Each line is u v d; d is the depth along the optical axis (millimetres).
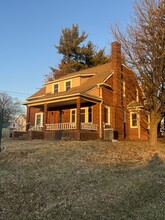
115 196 5965
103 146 13773
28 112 22484
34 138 20031
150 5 14266
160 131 22578
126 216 4906
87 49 39312
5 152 11531
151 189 6547
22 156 10758
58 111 23484
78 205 5426
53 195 6031
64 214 4984
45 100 20312
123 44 15461
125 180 7352
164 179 7547
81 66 37938
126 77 18922
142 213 5055
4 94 67188
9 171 8156
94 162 9953
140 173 8320
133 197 5938
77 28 40375
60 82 24391
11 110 68688
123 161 10547
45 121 20547
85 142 15156
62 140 17641
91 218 4801
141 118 21109
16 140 19641
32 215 4953
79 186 6711
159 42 13836
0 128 12477
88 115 20797
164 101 14664
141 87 15570
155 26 14047
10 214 5004
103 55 38781
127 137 21719
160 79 14211
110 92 21094
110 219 4766
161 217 4871
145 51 14375
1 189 6391
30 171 8180
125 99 21594
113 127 20344
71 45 39562
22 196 5961
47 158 10305
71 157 10594
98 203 5539
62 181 7094
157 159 11195
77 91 19359
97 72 23281
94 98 18953
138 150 13312
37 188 6492
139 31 14664
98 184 6934
